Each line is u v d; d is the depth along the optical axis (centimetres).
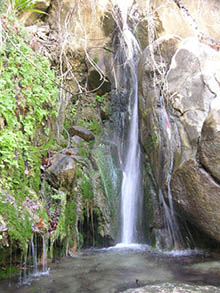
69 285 307
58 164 469
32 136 448
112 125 687
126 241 538
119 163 610
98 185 529
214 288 270
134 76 654
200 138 391
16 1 519
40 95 479
